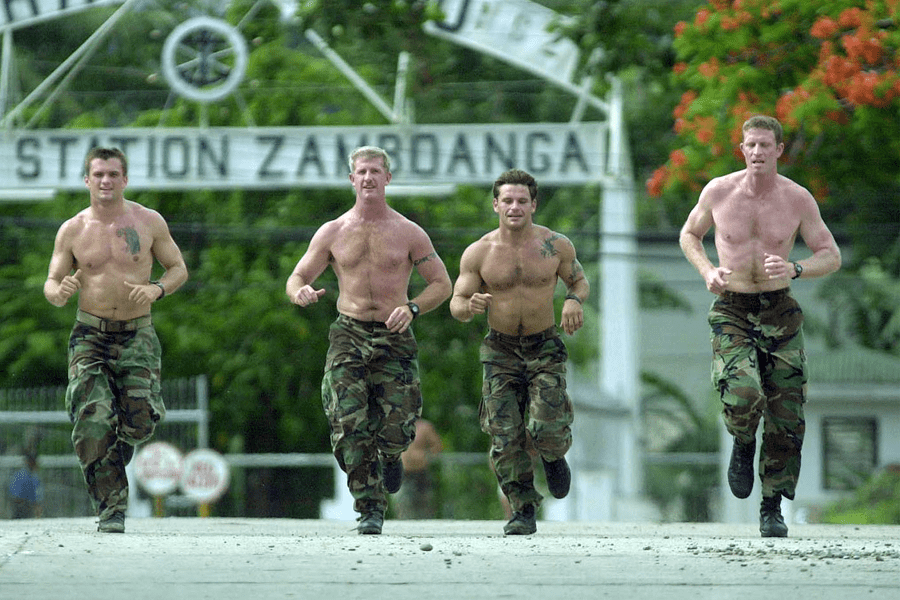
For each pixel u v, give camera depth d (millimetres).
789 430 28953
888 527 36250
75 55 75625
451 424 87500
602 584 20766
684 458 96000
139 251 30578
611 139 73750
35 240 91562
